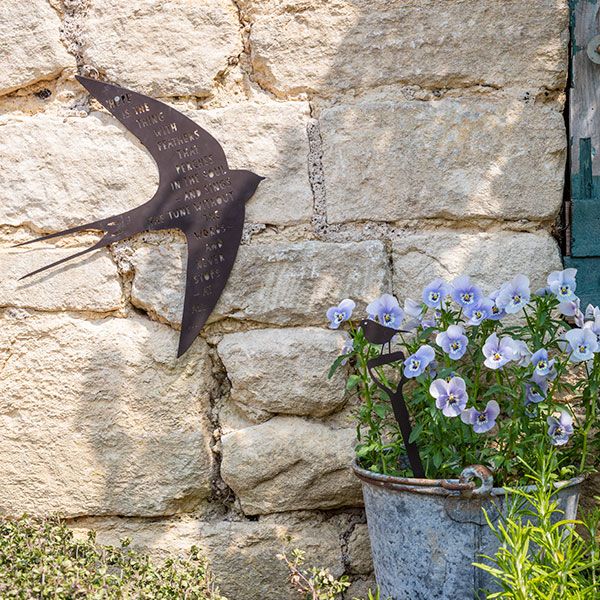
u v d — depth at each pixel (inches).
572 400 105.0
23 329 110.3
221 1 110.8
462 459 101.3
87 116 111.2
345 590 113.0
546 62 110.5
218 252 110.3
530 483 98.7
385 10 110.3
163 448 110.7
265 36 110.5
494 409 97.4
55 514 109.7
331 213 110.9
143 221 110.3
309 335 110.8
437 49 110.3
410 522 96.7
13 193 110.5
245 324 112.0
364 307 110.7
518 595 80.7
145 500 111.0
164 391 110.7
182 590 96.7
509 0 109.9
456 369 105.0
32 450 110.4
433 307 102.3
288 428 111.4
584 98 112.1
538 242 111.1
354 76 110.7
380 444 101.8
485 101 110.8
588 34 111.8
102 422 110.3
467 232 111.7
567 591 83.0
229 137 110.7
